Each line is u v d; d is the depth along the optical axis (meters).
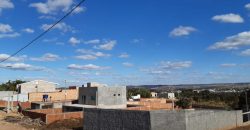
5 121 40.34
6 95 80.06
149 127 22.94
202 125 24.97
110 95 51.16
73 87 85.69
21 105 61.38
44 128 33.56
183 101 64.69
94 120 28.28
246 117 32.66
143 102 58.75
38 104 55.81
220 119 27.14
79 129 30.98
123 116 25.27
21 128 34.28
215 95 100.94
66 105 47.06
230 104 72.38
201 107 66.06
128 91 102.56
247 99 57.56
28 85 84.75
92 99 51.12
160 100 70.56
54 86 88.25
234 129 27.02
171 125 23.39
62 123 34.25
